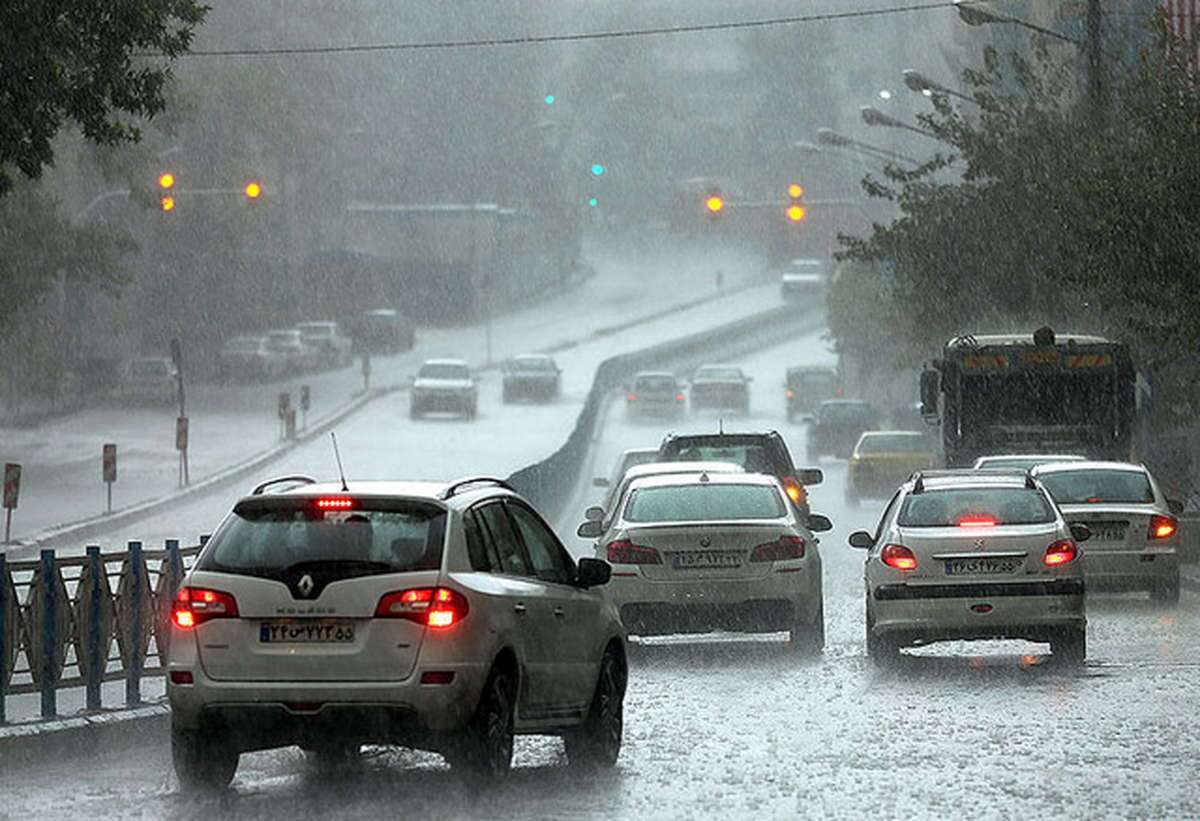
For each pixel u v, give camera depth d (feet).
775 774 110.11
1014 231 382.01
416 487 106.83
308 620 100.58
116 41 204.54
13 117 200.44
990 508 168.86
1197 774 108.47
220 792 103.71
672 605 172.24
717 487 179.93
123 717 125.49
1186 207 271.69
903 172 403.54
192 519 366.84
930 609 163.84
